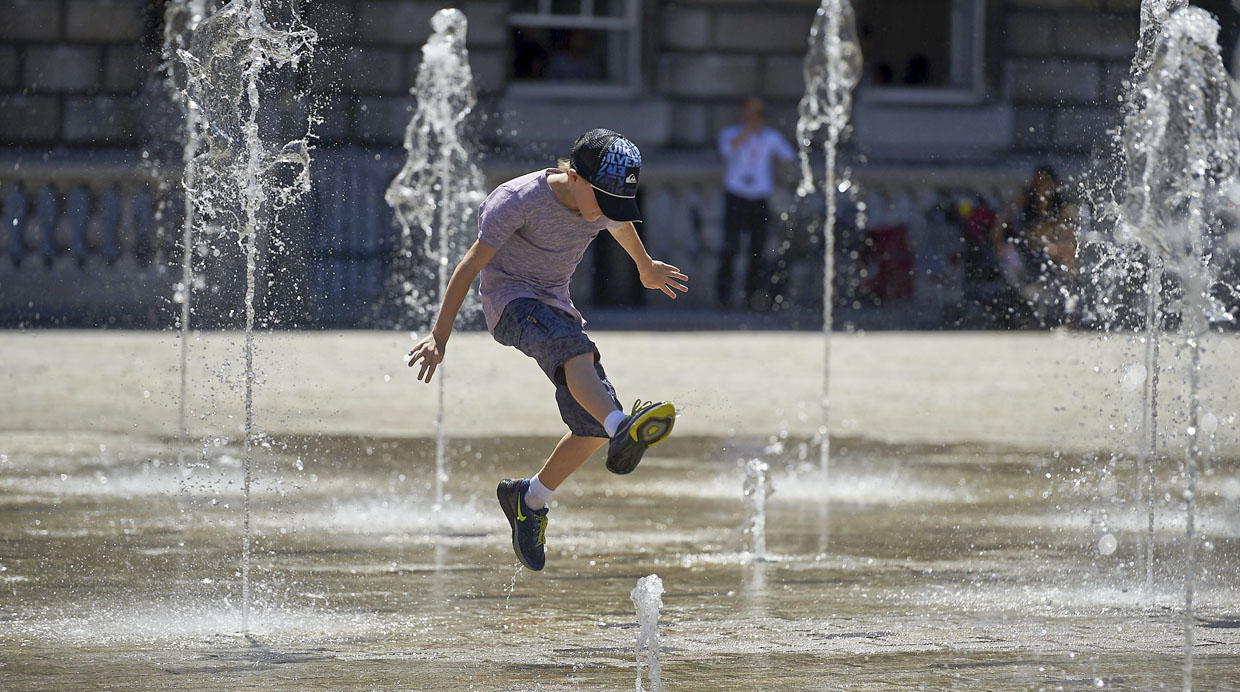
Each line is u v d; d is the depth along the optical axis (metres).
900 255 62.72
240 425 32.06
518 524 15.66
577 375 14.70
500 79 63.78
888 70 68.12
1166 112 16.19
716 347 50.25
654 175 63.59
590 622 16.08
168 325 54.75
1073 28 67.19
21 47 58.44
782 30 66.25
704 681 13.59
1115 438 32.31
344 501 24.08
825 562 19.77
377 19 58.94
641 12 65.44
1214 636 15.61
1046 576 18.83
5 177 57.38
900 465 28.98
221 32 19.20
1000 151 67.31
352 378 40.34
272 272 33.16
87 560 18.98
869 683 13.56
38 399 35.12
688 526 22.45
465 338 52.69
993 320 59.88
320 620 16.06
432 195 37.94
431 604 16.94
